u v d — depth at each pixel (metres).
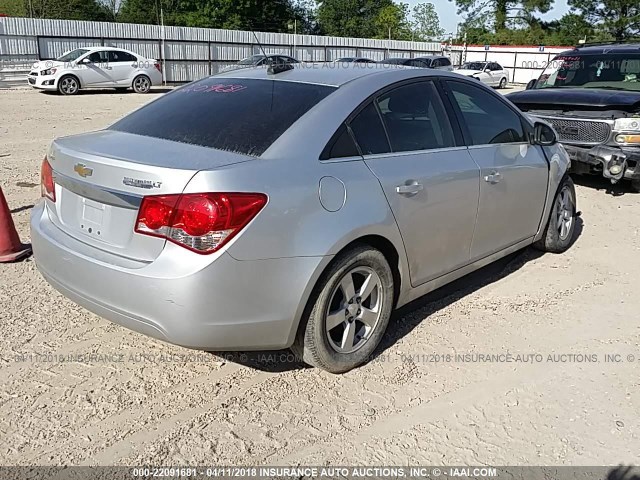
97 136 3.63
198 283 2.84
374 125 3.65
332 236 3.19
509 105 4.80
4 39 25.53
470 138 4.30
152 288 2.88
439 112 4.13
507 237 4.76
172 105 3.90
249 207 2.91
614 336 4.12
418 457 2.88
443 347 3.91
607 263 5.54
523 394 3.41
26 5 58.00
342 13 77.56
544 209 5.22
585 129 7.82
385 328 3.75
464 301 4.64
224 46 33.59
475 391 3.43
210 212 2.83
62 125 13.30
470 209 4.18
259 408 3.23
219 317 2.92
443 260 4.09
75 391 3.33
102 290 3.06
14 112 15.45
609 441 3.03
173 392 3.35
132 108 17.16
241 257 2.91
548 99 8.32
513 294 4.79
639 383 3.54
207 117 3.57
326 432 3.05
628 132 7.50
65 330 3.99
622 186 8.72
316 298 3.26
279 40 36.34
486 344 3.96
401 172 3.63
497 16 73.00
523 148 4.81
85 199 3.26
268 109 3.52
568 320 4.34
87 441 2.94
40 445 2.90
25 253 5.22
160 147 3.25
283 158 3.16
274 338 3.15
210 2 56.38
